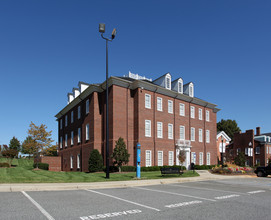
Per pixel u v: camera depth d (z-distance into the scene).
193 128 37.56
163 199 9.77
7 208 7.66
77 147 35.78
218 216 7.06
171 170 21.47
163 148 31.92
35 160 38.09
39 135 37.56
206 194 11.44
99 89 31.48
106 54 19.03
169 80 34.84
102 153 29.95
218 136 57.25
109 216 6.87
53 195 10.35
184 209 7.90
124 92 29.89
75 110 38.28
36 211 7.32
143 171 27.62
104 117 30.25
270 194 11.92
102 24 18.58
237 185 16.14
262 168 27.19
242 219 6.77
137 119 29.66
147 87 31.02
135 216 6.90
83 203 8.67
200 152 38.16
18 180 14.38
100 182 15.17
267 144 57.53
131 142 29.48
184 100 36.59
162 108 32.78
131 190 12.53
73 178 17.06
